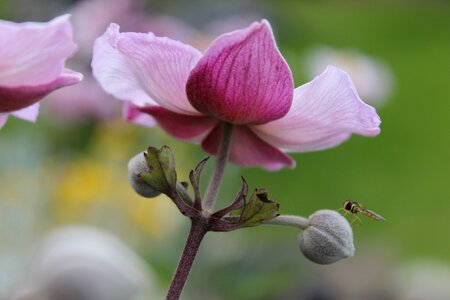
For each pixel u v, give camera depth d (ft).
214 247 3.03
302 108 1.15
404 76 7.31
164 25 2.78
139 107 1.18
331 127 1.15
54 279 1.79
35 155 3.00
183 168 2.98
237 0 5.73
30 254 2.59
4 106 1.04
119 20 2.75
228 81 1.12
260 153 1.20
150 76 1.14
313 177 5.04
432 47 8.25
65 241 1.88
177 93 1.15
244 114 1.14
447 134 5.99
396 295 3.20
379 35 8.56
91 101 2.88
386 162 5.54
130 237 2.84
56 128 3.01
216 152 1.20
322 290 2.95
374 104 4.01
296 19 7.76
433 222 4.88
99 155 2.92
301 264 3.05
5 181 2.89
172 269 2.84
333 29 8.39
